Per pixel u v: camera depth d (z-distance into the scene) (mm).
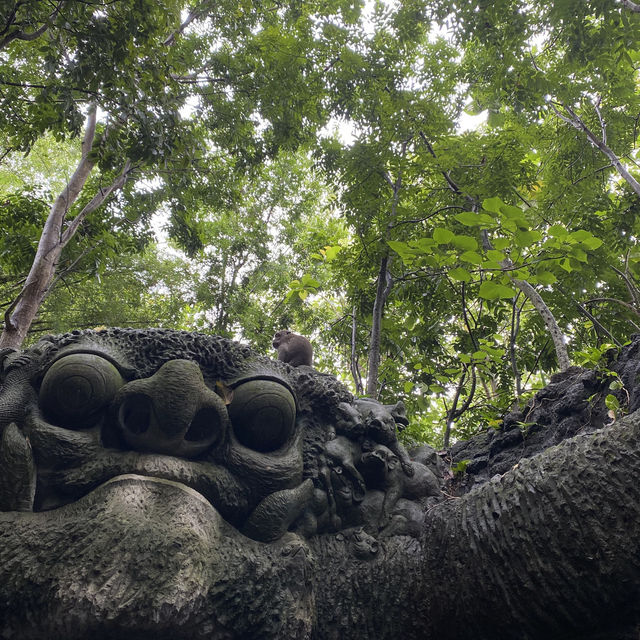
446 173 7008
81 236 10102
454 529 2598
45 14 5477
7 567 2102
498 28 7801
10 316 7664
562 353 5738
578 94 7578
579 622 2244
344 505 2891
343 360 9594
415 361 7262
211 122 10883
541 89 7449
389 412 3420
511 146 6840
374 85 7559
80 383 2520
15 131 7914
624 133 8164
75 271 10891
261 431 2752
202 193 11508
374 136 6898
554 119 9062
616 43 7121
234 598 2312
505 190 6840
